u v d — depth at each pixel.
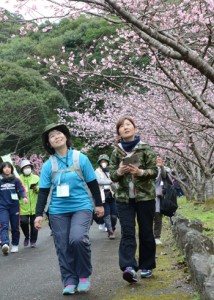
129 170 4.10
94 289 4.16
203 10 6.09
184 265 4.82
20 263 6.33
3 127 26.47
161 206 7.12
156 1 6.11
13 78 28.53
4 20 5.18
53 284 4.57
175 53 4.65
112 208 9.18
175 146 12.10
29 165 8.40
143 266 4.38
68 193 4.05
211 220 9.32
